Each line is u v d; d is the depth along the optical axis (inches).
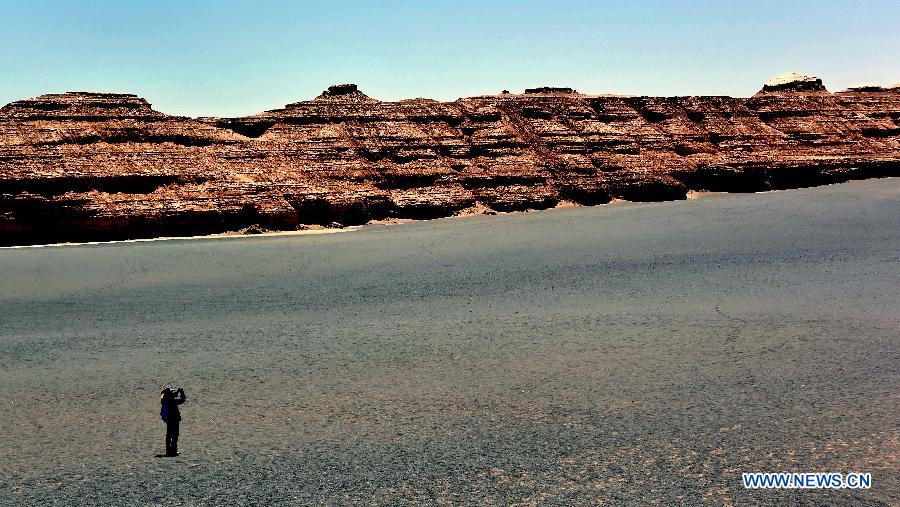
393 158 3981.3
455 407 1048.2
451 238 2979.8
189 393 1135.6
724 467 827.4
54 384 1193.4
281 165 3634.4
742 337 1364.4
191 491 808.3
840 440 885.2
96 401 1107.3
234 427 992.9
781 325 1437.0
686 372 1173.1
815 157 4837.6
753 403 1021.8
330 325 1561.3
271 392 1131.9
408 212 3715.6
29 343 1465.3
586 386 1122.0
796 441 888.9
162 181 3282.5
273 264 2420.0
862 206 3590.1
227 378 1205.7
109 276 2236.7
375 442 932.0
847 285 1793.8
